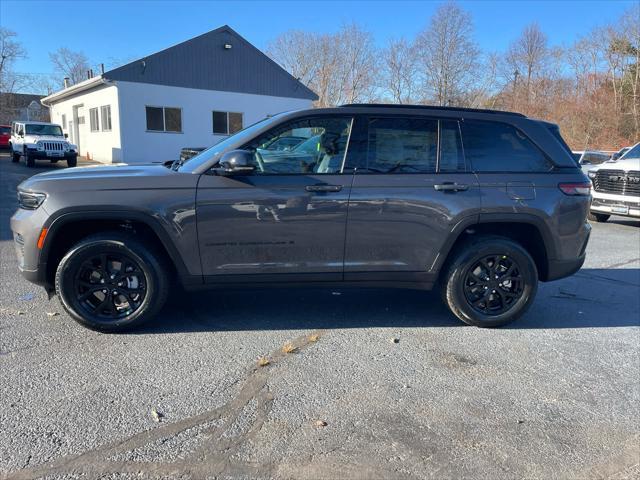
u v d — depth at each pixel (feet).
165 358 11.94
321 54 163.12
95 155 82.43
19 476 7.75
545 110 136.36
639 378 11.60
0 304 15.29
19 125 75.82
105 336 13.10
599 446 8.97
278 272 13.28
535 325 14.92
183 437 8.86
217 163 12.91
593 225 36.11
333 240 13.23
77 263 12.75
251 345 12.84
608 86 130.82
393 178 13.30
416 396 10.52
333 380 11.10
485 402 10.36
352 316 15.15
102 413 9.53
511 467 8.32
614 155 37.70
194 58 75.97
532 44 147.43
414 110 13.73
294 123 13.23
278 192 12.86
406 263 13.67
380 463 8.30
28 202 12.75
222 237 12.89
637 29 127.75
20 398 10.00
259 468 8.10
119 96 70.64
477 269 14.24
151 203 12.50
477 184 13.57
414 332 14.06
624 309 16.51
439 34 146.82
